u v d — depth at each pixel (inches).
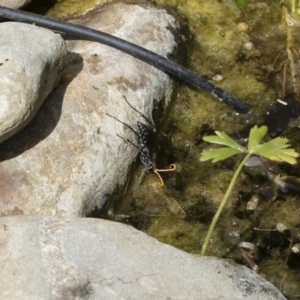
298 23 184.5
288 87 172.1
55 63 135.2
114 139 143.8
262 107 167.8
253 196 149.8
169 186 152.2
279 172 153.7
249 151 122.4
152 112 155.7
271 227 143.9
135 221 144.6
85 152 137.9
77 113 141.7
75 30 159.5
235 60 177.5
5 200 126.7
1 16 161.2
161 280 106.3
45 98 136.4
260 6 187.3
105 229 112.3
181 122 165.0
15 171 130.0
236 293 107.0
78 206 132.6
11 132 123.5
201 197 150.3
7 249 106.0
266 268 136.3
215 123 165.0
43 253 106.3
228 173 154.6
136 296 103.4
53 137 136.3
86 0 179.9
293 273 135.3
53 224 112.0
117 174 143.4
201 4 185.9
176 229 143.4
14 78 122.2
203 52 178.1
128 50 157.4
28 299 99.4
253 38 182.2
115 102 147.6
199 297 105.3
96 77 149.9
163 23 171.5
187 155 158.7
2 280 101.6
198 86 164.6
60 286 102.2
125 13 168.9
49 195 130.3
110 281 104.5
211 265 110.5
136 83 153.5
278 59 177.9
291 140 159.8
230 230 143.2
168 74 163.2
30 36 132.5
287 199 149.3
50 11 180.4
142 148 150.6
